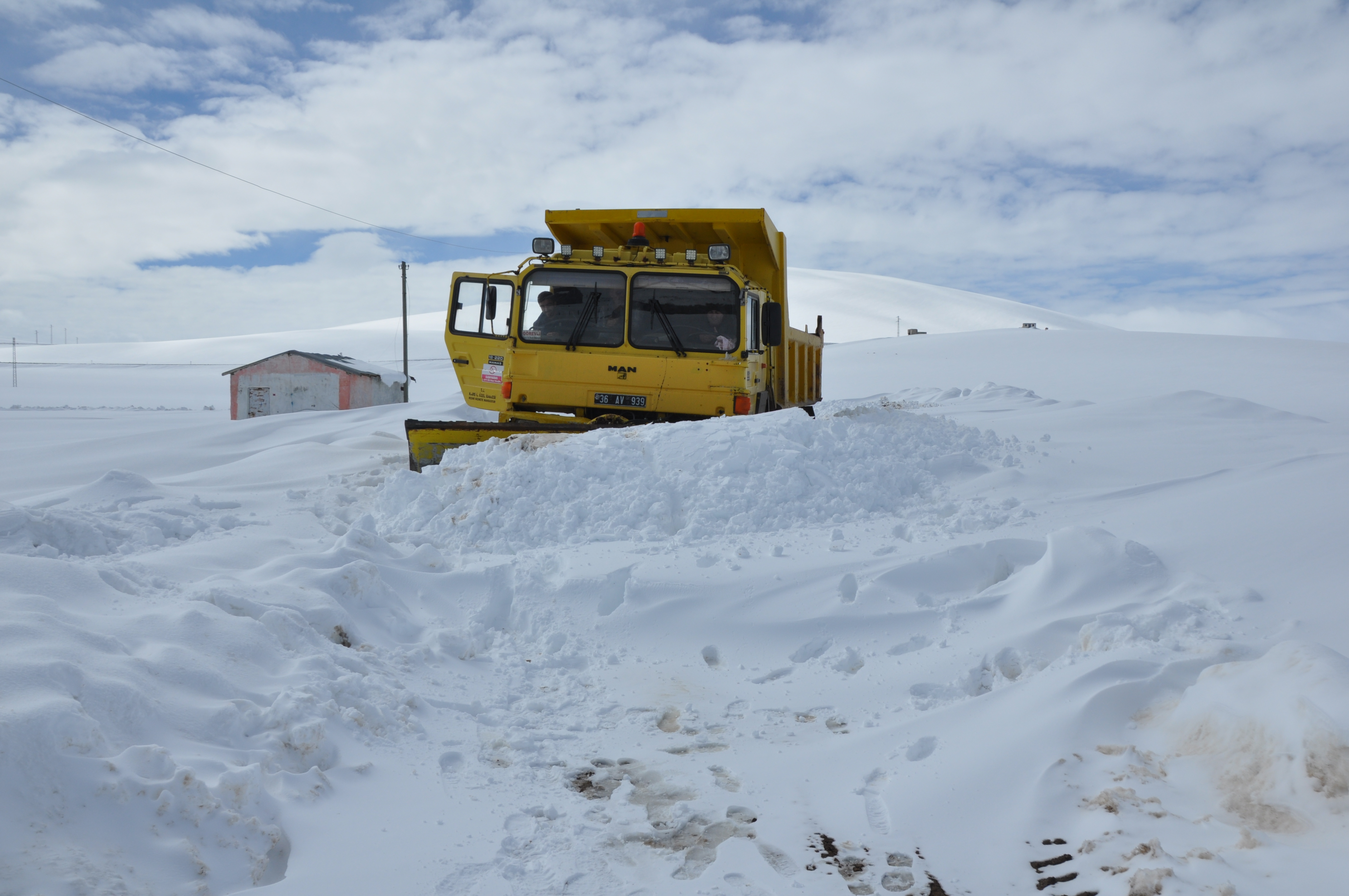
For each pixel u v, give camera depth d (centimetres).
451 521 627
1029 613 443
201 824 254
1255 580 441
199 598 401
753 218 943
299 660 373
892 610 466
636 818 298
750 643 455
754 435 683
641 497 627
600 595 505
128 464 1231
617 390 842
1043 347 5550
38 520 524
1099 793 283
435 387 6406
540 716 387
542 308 866
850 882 257
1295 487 595
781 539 578
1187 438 897
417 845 273
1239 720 290
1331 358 4494
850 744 347
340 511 719
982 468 746
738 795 314
